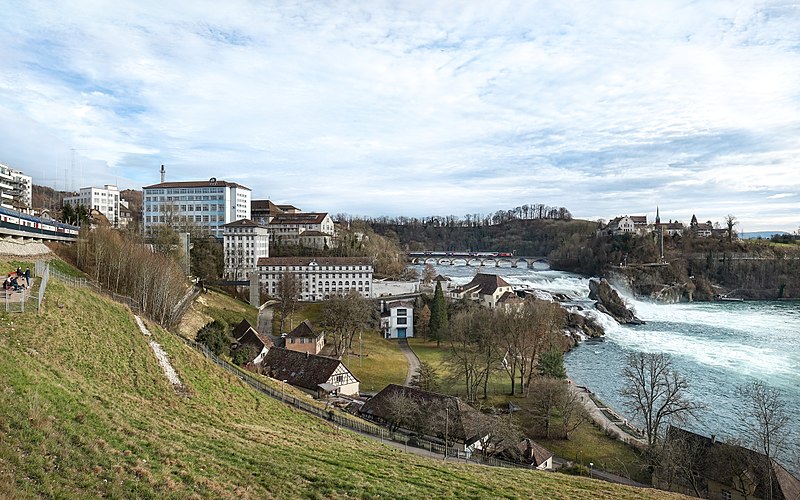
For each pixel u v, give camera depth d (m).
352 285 185.88
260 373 87.06
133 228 180.88
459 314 131.00
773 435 76.19
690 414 84.75
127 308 65.62
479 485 40.16
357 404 81.56
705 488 62.53
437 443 66.56
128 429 33.28
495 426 67.38
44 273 55.75
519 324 102.94
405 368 119.19
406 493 34.09
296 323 152.88
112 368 47.34
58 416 30.11
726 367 119.19
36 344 42.56
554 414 87.44
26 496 20.98
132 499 24.47
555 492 42.06
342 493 31.83
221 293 157.62
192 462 31.77
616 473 67.31
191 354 61.88
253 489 29.92
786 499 57.12
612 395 104.19
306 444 44.47
